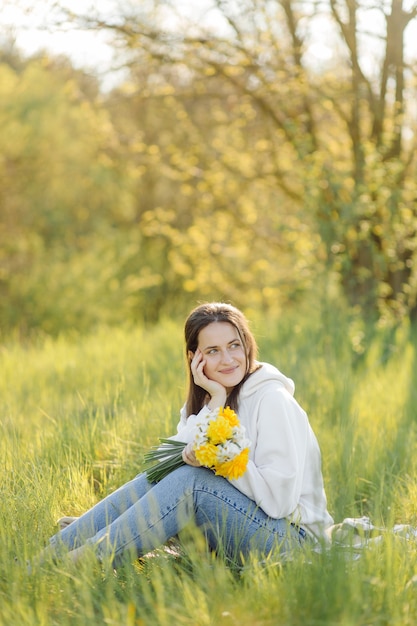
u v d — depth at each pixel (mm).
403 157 12125
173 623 2939
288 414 3709
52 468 4816
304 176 10570
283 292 13188
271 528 3615
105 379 7480
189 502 3605
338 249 10203
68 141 18969
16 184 19703
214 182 14305
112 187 20281
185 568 3455
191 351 3977
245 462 3486
